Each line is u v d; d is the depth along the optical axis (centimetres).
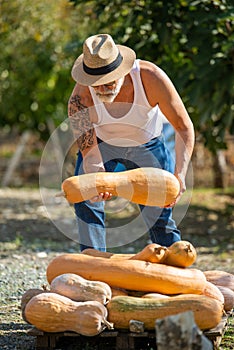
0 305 952
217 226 1886
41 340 720
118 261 748
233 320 875
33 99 3036
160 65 1638
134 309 700
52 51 2538
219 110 1593
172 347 573
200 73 1516
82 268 750
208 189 2633
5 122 3186
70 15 2269
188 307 693
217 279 829
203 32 1484
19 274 1168
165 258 762
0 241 1570
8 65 2809
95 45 783
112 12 1661
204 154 2698
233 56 1540
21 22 2227
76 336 734
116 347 706
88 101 829
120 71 780
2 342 772
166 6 1538
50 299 708
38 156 3203
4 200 2330
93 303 704
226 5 1430
